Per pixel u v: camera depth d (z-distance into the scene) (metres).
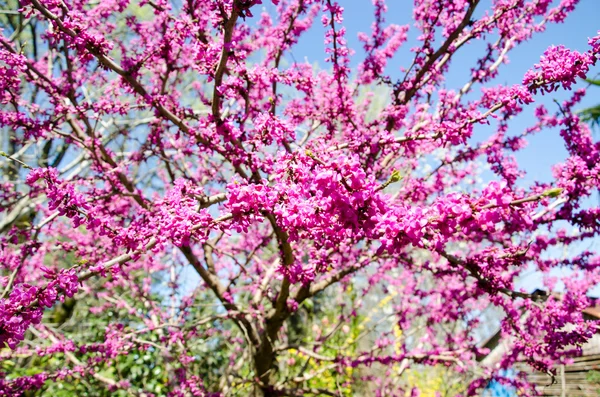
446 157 4.98
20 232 4.08
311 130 4.97
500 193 1.83
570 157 3.87
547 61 2.71
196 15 4.07
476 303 7.65
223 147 3.66
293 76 3.94
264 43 5.39
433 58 4.54
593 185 3.90
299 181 2.23
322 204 1.98
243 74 3.52
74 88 5.09
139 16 7.88
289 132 3.17
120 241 2.52
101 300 8.93
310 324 11.08
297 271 3.53
